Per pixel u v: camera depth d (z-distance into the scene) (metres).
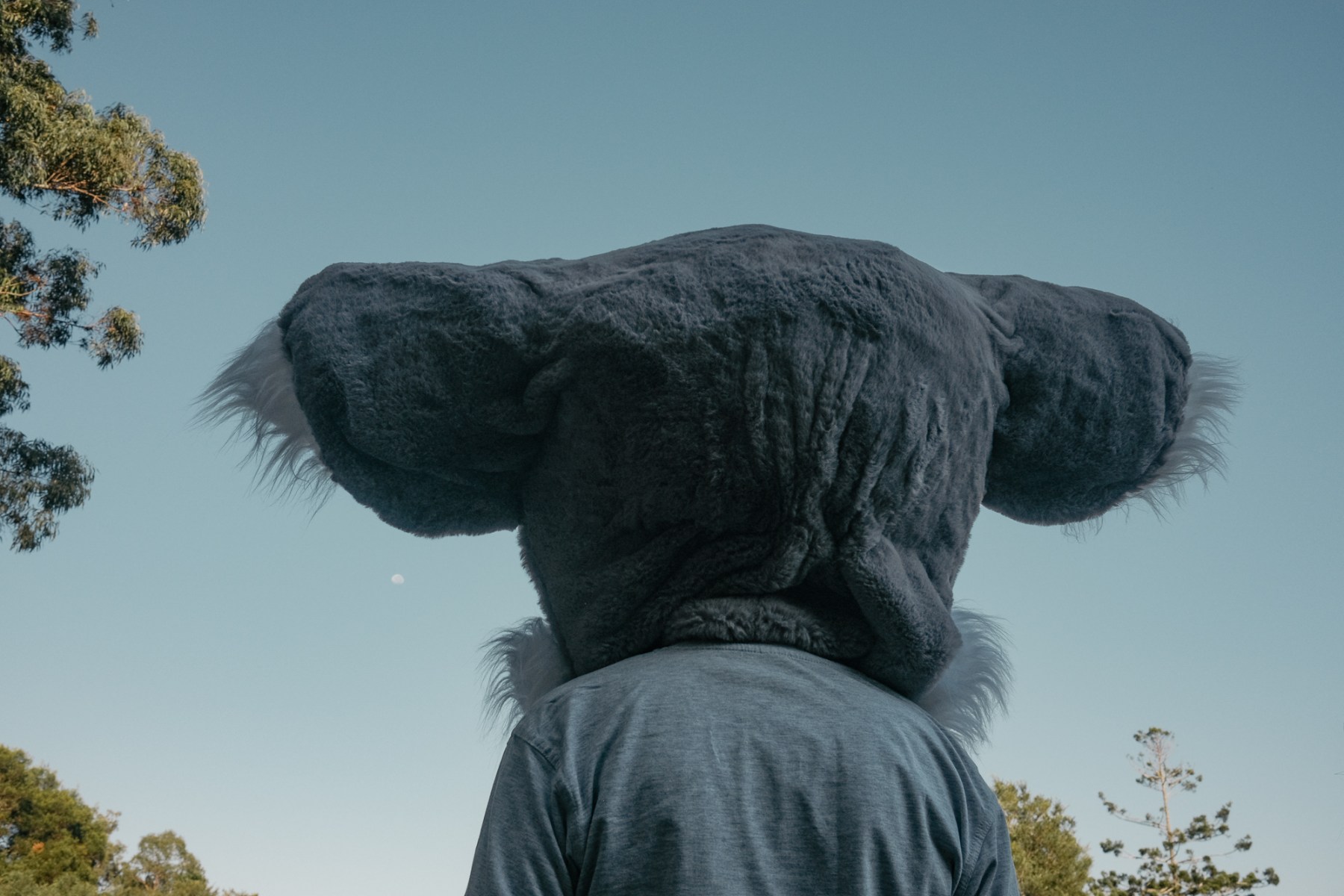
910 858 1.34
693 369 1.45
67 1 14.02
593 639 1.59
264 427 1.65
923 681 1.55
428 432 1.55
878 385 1.45
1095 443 1.71
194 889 36.06
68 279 13.81
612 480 1.53
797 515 1.45
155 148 14.02
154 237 14.09
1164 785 31.14
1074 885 26.28
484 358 1.51
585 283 1.53
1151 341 1.74
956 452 1.52
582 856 1.33
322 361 1.52
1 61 13.32
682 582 1.53
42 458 13.78
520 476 1.65
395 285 1.55
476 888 1.33
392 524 1.69
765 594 1.50
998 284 1.75
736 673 1.44
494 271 1.55
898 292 1.49
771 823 1.33
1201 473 1.87
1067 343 1.68
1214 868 29.78
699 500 1.49
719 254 1.52
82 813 31.81
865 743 1.39
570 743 1.40
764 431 1.44
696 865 1.28
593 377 1.48
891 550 1.47
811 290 1.46
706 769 1.34
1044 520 1.86
